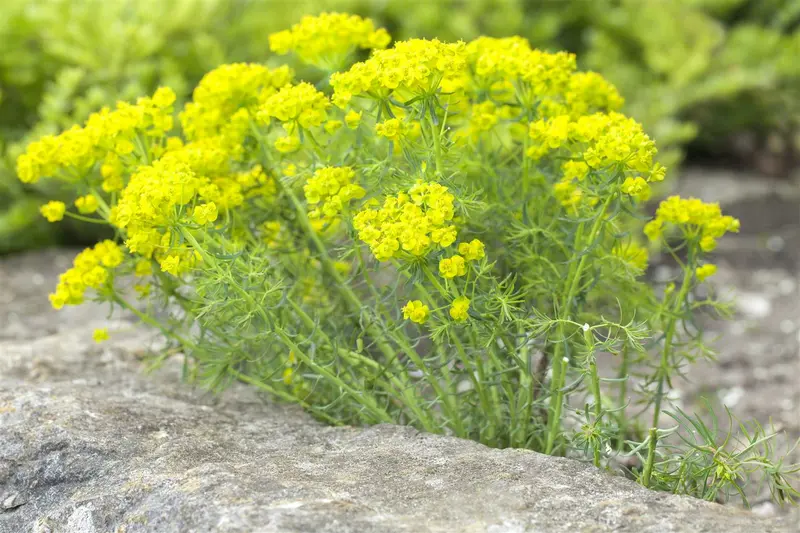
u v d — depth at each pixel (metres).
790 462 1.36
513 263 1.23
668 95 2.48
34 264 1.88
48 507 1.14
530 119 1.21
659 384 1.26
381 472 1.13
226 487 1.11
